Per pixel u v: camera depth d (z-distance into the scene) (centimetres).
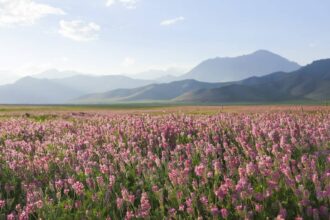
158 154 1363
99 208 952
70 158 1358
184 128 1686
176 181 970
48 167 1273
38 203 909
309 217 784
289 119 1638
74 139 1722
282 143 1119
